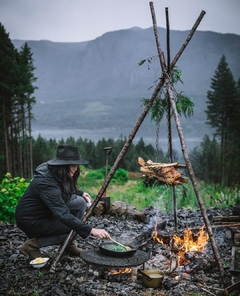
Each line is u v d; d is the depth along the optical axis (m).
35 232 3.74
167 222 6.00
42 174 3.57
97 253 3.55
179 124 3.70
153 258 4.04
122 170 24.25
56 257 3.74
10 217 6.46
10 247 4.47
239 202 8.10
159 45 4.06
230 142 49.06
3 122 31.42
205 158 51.47
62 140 84.38
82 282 3.41
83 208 4.04
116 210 6.38
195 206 8.20
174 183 3.83
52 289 3.21
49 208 3.56
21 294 3.14
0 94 31.56
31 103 36.41
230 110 52.25
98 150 77.12
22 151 37.81
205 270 3.79
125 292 3.19
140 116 3.95
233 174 46.31
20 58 35.44
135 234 5.11
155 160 4.21
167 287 3.34
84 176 25.56
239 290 3.25
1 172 29.80
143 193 11.58
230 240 4.80
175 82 4.23
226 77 53.41
